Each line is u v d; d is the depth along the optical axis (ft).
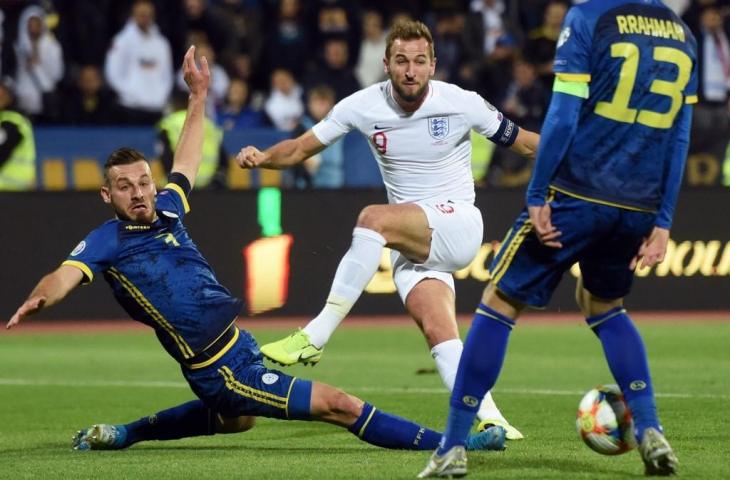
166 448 79.46
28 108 200.03
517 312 65.31
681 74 63.62
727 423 87.51
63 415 98.48
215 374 73.41
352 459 72.28
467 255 82.38
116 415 98.43
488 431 75.10
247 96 208.74
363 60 219.20
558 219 63.41
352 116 83.15
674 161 64.54
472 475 65.41
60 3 211.20
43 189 172.65
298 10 219.82
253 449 78.38
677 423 87.56
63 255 172.14
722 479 63.57
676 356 132.46
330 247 172.86
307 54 220.02
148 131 184.75
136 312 73.97
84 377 122.93
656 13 63.87
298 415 73.46
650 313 173.99
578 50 62.23
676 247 174.60
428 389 112.06
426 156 82.58
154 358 137.69
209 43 217.97
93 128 183.32
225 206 172.55
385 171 84.33
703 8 204.44
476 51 219.00
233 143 182.80
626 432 65.82
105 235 73.10
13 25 201.46
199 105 81.25
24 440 84.84
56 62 204.23
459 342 79.97
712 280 174.70
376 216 79.66
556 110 62.13
